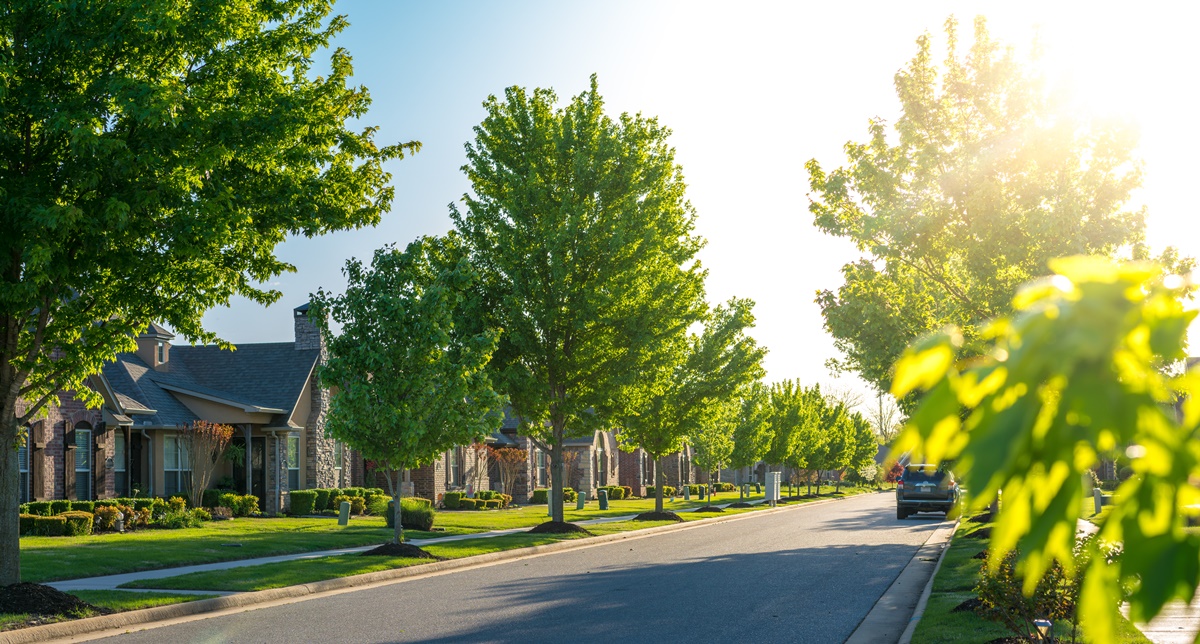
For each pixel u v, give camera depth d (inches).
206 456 1360.7
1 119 488.7
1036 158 683.4
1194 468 44.1
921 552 866.1
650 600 586.9
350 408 862.5
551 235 1104.2
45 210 464.8
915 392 688.4
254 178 573.0
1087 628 53.4
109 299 557.9
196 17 524.1
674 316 1194.0
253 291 609.3
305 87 622.5
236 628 508.7
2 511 520.7
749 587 645.3
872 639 454.0
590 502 2311.8
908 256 725.3
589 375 1178.0
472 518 1487.5
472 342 916.0
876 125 768.9
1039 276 666.8
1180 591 47.3
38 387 574.6
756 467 4001.0
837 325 737.6
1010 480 47.3
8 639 454.6
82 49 495.2
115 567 738.2
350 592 661.3
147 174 506.6
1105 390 43.3
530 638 464.8
